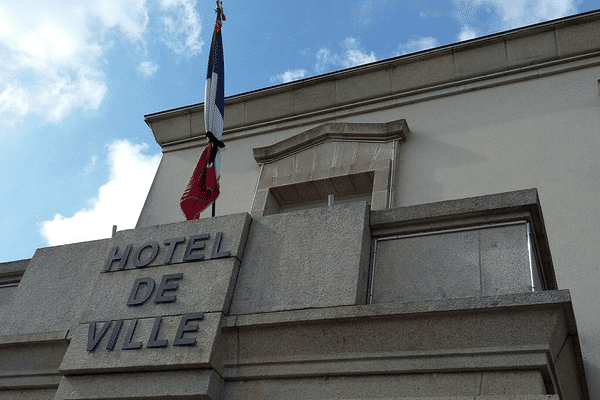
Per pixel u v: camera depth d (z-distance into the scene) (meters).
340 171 9.95
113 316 6.29
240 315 5.79
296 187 10.24
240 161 11.20
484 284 5.44
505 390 4.84
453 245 5.77
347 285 5.64
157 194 11.59
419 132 10.07
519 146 9.24
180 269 6.35
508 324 4.97
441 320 5.16
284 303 5.76
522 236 5.55
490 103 9.91
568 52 9.80
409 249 5.92
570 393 5.84
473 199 5.85
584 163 8.66
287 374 5.51
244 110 11.63
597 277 7.58
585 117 9.12
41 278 7.52
